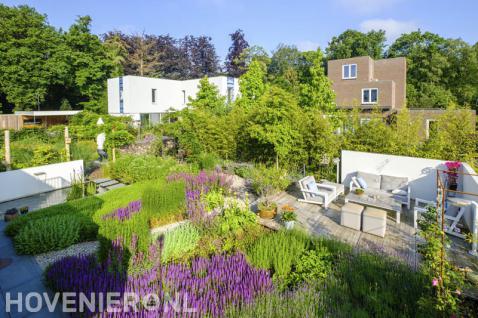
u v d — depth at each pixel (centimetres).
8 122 2753
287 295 424
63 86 3734
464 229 678
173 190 810
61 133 2152
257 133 1159
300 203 905
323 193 858
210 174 1055
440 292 391
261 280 448
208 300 401
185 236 606
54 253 634
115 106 2967
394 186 907
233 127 1452
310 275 476
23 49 3116
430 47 3431
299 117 1204
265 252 515
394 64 2656
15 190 1064
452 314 366
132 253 504
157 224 780
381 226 661
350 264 493
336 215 802
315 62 1566
